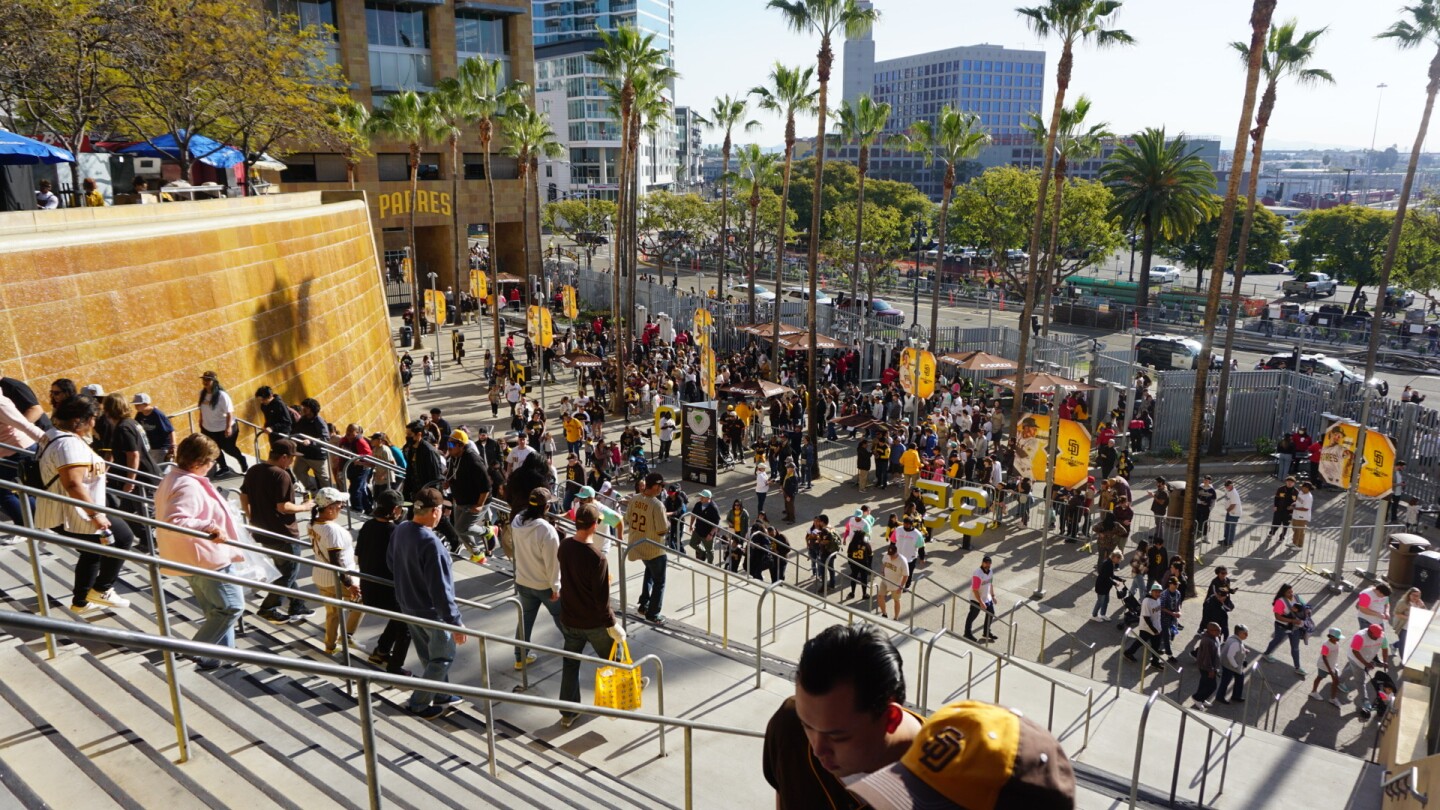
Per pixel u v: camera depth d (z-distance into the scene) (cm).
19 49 1981
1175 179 5603
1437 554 1994
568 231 9531
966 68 19750
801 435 2958
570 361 3862
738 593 1363
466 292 6612
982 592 1669
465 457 1180
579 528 777
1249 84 2047
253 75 2841
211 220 1808
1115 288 6562
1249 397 3241
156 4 2386
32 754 453
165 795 443
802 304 4625
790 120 3794
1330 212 6644
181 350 1614
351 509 1468
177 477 671
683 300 5041
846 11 3009
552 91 12681
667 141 15650
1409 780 907
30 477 720
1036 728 157
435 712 735
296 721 610
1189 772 1152
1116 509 2038
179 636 698
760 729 877
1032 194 5903
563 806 609
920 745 155
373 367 2628
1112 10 2759
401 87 6081
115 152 2942
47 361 1334
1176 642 1814
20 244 1303
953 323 6103
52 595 723
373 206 6147
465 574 1164
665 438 3014
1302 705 1552
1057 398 1984
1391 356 4753
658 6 15675
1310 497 2305
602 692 774
